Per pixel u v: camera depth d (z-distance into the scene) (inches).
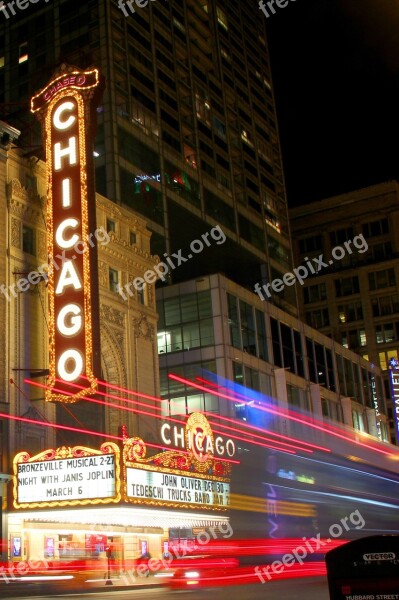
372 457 3289.9
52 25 3193.9
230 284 2513.5
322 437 2844.5
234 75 3988.7
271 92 4416.8
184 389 2391.7
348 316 4606.3
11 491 1445.6
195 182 3284.9
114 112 2849.4
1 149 1624.0
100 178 2758.4
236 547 1621.6
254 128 4033.0
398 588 305.9
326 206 4906.5
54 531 1499.8
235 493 2114.9
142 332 1967.3
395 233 4662.9
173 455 1535.4
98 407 1729.8
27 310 1595.7
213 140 3560.5
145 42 3240.7
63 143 1656.0
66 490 1386.6
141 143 2965.1
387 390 4055.1
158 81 3240.7
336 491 2410.2
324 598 754.2
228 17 4128.9
